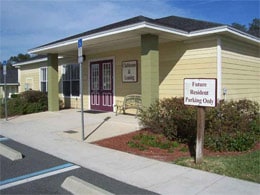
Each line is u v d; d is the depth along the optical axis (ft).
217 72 31.73
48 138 28.94
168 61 36.55
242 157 21.04
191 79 19.39
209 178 16.72
